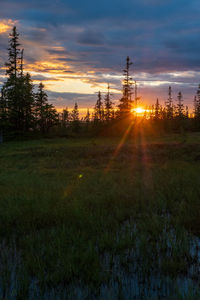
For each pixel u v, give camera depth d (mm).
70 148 26297
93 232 4996
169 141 32750
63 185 10250
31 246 4328
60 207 6633
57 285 3330
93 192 8773
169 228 5207
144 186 9477
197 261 3840
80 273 3506
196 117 68062
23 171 15062
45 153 23594
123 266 3746
